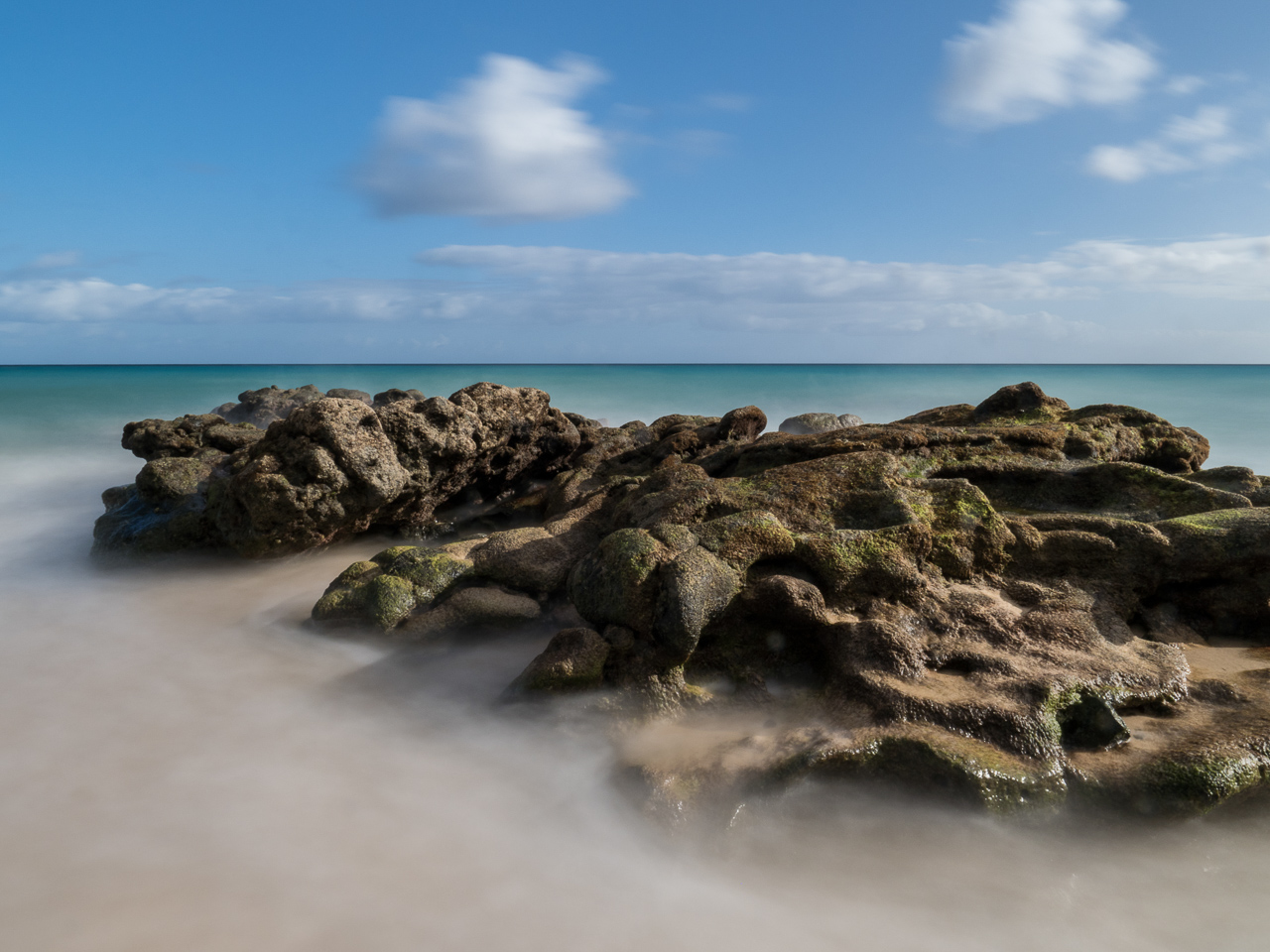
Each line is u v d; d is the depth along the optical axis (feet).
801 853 16.78
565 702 21.03
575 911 14.99
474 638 26.89
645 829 16.75
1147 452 35.60
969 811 16.76
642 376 303.27
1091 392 203.41
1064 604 22.68
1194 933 14.83
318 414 36.65
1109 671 19.76
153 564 38.96
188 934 14.19
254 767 19.89
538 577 28.48
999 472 29.89
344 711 22.99
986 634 21.71
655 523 26.02
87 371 462.19
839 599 22.90
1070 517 25.88
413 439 40.27
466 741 21.02
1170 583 24.29
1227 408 147.43
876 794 17.47
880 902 15.57
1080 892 15.81
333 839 16.98
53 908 14.74
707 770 17.58
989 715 18.24
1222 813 16.63
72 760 20.15
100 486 65.46
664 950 14.10
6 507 57.00
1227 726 18.02
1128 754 17.67
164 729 21.86
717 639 22.76
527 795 18.65
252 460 38.27
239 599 34.30
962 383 245.45
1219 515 24.84
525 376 304.09
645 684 21.08
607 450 51.19
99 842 16.74
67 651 27.99
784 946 14.30
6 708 23.11
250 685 24.80
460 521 46.14
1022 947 14.47
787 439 34.81
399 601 27.07
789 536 23.50
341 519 37.40
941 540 24.17
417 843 16.88
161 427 53.11
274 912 14.78
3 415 120.78
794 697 21.34
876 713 18.90
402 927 14.48
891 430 33.24
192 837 16.94
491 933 14.39
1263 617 23.71
